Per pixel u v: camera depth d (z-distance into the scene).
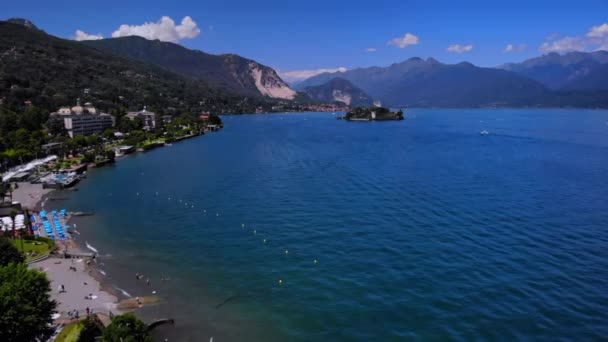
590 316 86.25
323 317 87.69
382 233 130.75
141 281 103.62
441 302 91.62
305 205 162.50
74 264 112.88
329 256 115.38
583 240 123.88
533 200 165.38
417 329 82.94
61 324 83.12
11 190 182.50
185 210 160.12
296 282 101.94
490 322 84.50
